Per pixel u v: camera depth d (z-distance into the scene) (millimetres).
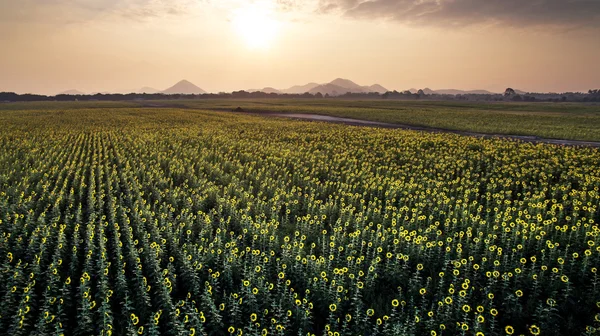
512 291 10125
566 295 9383
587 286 9945
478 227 14312
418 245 12406
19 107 117000
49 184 20297
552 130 47125
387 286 10742
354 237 13062
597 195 17297
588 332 8078
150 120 65312
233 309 9102
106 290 9711
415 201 18391
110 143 36812
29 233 13719
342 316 9477
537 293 9664
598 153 29250
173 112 89375
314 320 9422
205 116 75688
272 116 77062
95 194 18984
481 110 93750
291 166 26781
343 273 10648
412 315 9273
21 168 24922
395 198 19109
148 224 14695
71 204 16391
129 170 24031
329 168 25844
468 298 9703
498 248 11547
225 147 34344
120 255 11297
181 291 10586
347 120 67250
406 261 11125
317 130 47500
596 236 12164
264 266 11172
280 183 21859
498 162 26234
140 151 31328
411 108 103312
